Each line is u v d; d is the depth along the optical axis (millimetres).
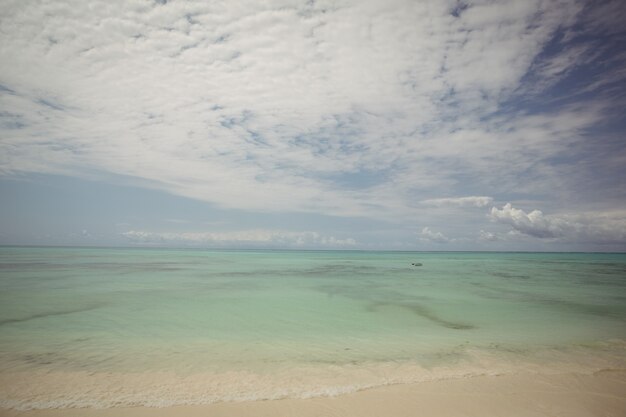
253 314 14211
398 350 9305
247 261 63625
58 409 5723
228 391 6516
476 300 18406
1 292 19234
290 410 5750
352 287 24109
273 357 8625
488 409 5867
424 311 15219
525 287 24578
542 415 5699
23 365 7867
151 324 12203
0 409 5684
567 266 54406
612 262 70250
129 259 60469
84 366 7836
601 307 16453
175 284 24500
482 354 8961
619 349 9484
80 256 68438
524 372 7625
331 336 10805
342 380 7105
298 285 25078
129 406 5859
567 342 10211
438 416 5609
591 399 6324
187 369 7711
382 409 5809
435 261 71062
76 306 15469
